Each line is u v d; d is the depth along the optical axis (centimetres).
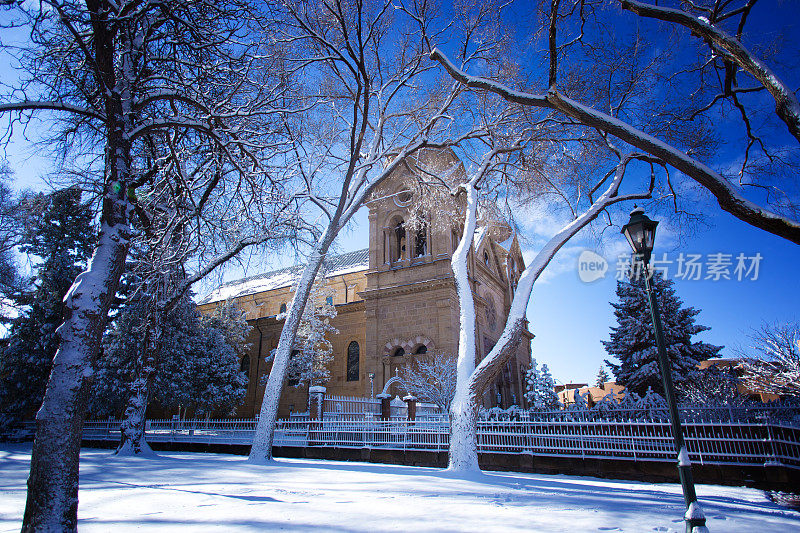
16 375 2689
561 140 1689
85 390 542
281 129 1097
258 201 1071
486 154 1770
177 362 3052
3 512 629
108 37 692
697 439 1253
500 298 4078
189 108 1037
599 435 1393
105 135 945
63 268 2803
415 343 3017
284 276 4641
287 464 1467
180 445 2247
